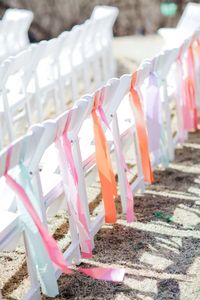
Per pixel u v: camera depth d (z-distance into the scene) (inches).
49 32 409.1
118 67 313.6
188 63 189.9
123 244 134.6
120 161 141.2
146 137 147.7
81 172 124.6
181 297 113.5
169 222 143.5
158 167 177.8
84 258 129.4
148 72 150.8
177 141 191.9
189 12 259.4
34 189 109.2
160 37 391.9
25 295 110.7
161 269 123.6
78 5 403.9
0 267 128.4
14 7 402.0
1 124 188.7
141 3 404.2
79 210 120.2
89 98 115.0
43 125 98.7
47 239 106.0
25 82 187.9
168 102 176.7
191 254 128.8
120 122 157.2
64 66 235.6
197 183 165.6
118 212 150.3
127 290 116.6
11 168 99.0
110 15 268.5
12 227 106.0
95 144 126.9
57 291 111.2
